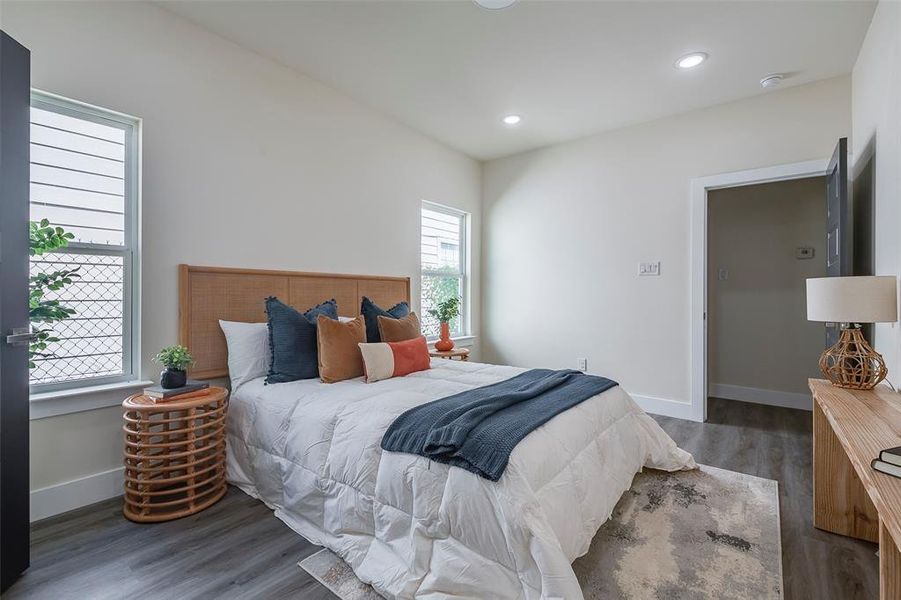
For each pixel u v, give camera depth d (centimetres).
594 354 411
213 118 258
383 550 156
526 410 176
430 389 218
